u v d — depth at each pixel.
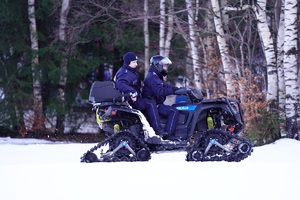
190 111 26.81
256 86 43.62
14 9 68.19
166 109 27.08
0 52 70.00
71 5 69.38
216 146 26.12
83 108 73.50
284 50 40.50
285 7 40.59
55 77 68.69
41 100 70.00
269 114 40.31
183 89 26.55
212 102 26.55
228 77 48.16
